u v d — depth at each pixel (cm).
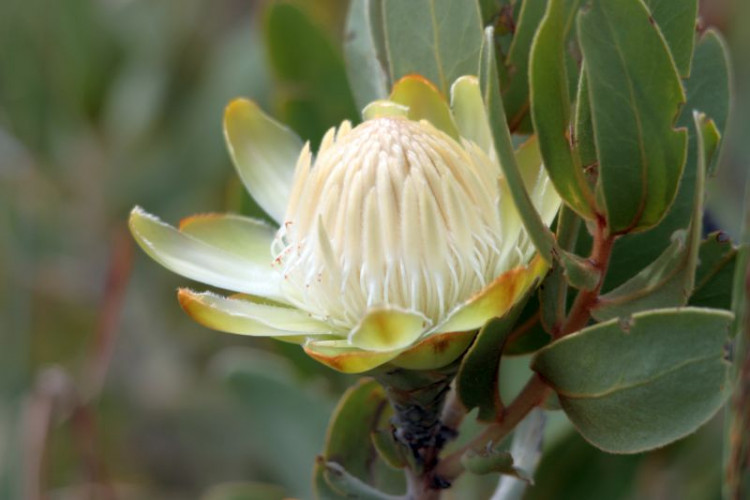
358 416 49
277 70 61
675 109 43
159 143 84
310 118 61
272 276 47
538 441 47
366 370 43
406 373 44
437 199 45
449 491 54
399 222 45
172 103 85
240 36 84
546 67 43
